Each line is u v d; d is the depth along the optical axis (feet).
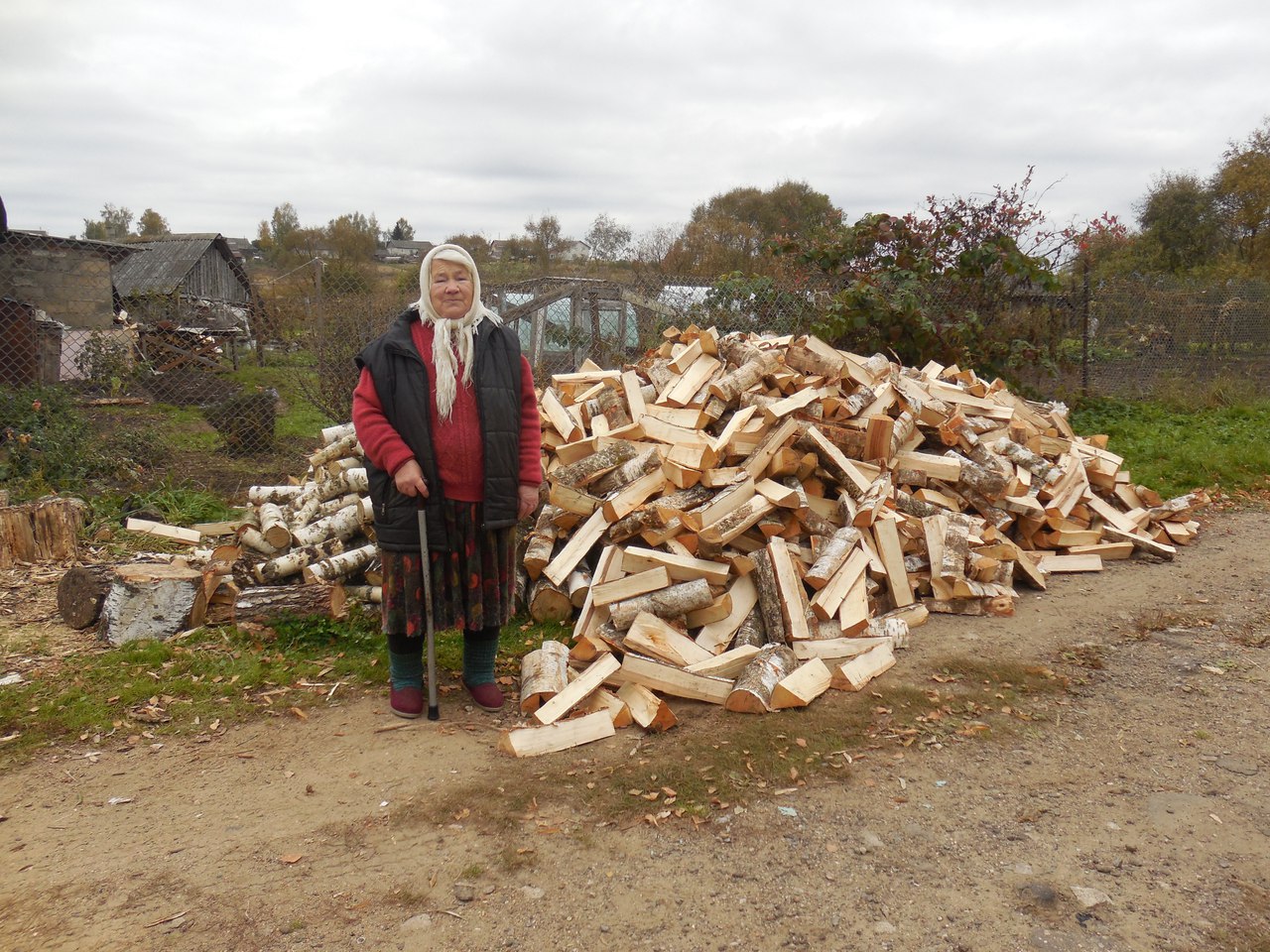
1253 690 12.87
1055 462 20.99
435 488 11.16
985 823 9.66
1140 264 85.30
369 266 96.02
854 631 14.08
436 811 9.78
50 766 10.80
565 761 10.89
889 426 17.17
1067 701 12.67
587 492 16.03
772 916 8.16
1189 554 19.70
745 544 15.49
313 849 9.11
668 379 18.35
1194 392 38.14
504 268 67.87
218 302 75.61
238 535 17.25
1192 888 8.52
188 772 10.68
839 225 38.17
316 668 13.47
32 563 18.26
